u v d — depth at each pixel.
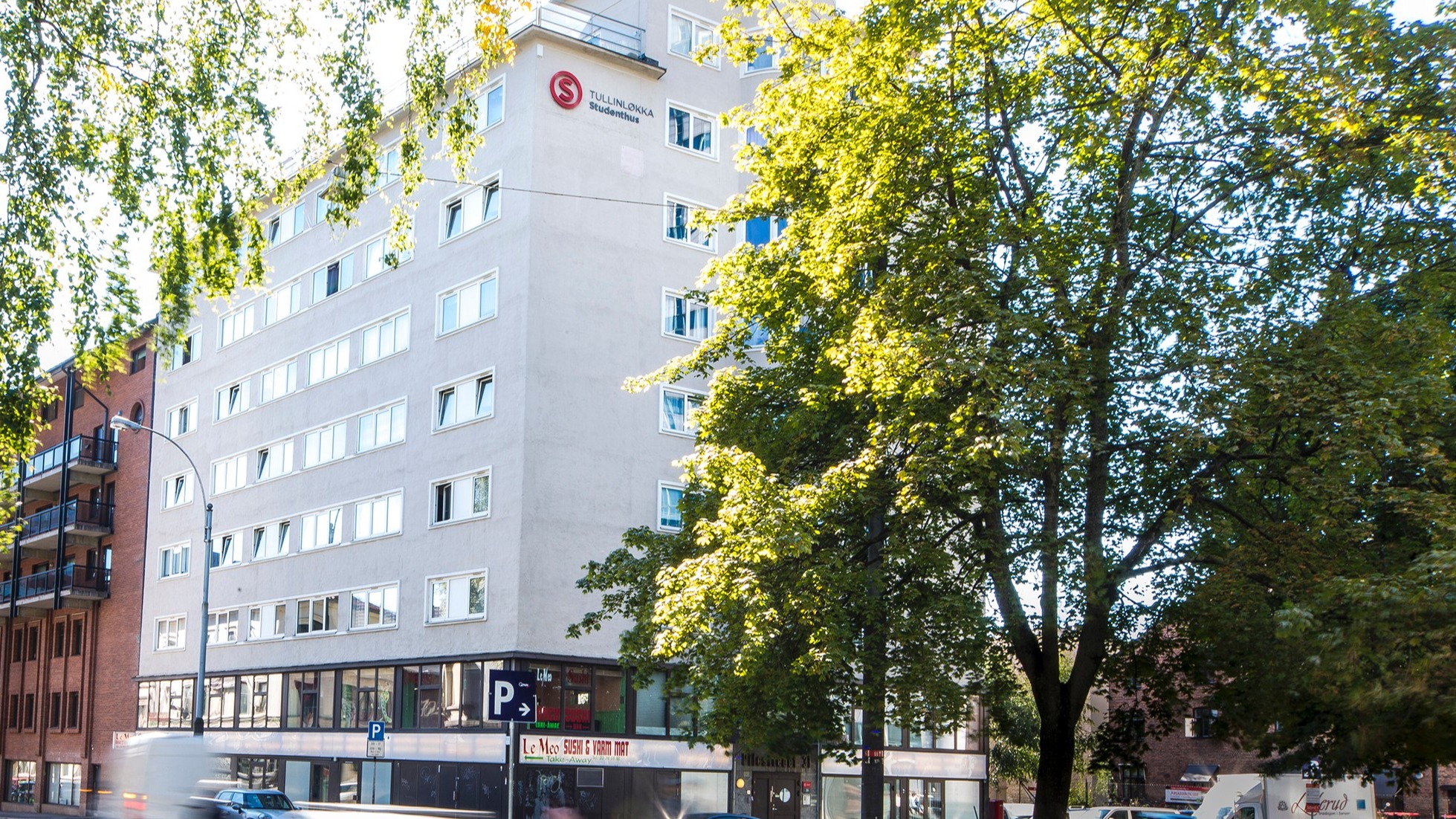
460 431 40.31
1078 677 19.69
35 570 65.56
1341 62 17.89
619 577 23.17
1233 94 19.28
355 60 20.59
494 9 20.95
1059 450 18.34
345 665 43.25
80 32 19.20
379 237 45.16
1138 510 20.19
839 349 19.56
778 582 19.58
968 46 19.78
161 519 56.41
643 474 40.19
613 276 40.47
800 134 21.42
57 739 61.66
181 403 56.31
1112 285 18.81
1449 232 18.16
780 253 22.44
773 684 20.25
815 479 20.48
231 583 50.53
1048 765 19.75
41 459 64.06
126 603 58.25
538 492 37.88
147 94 19.67
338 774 43.19
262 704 47.44
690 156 42.94
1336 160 18.27
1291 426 17.73
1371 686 14.82
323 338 47.34
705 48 23.23
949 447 18.19
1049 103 20.34
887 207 19.86
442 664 39.53
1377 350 17.50
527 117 39.88
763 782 41.12
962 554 20.09
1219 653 19.02
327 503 45.72
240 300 52.81
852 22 21.27
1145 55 18.88
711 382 24.45
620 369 40.19
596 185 40.59
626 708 38.72
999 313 18.08
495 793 36.66
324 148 21.14
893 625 19.47
